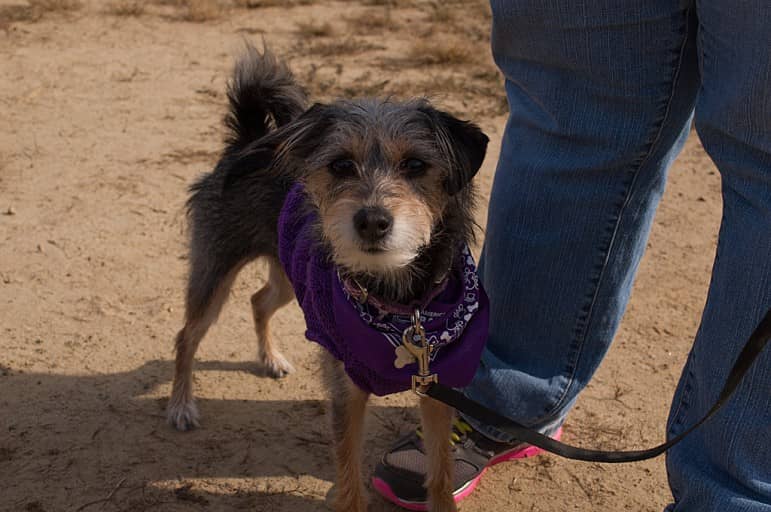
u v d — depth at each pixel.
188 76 2.41
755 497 0.86
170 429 1.16
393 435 1.16
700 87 0.90
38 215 1.58
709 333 0.89
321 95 2.20
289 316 1.39
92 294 1.38
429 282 0.95
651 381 1.24
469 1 3.45
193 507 1.05
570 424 1.17
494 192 1.04
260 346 1.27
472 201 1.02
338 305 0.94
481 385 1.05
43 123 2.02
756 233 0.85
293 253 1.03
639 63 0.92
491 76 2.43
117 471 1.09
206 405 1.20
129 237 1.52
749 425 0.86
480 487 1.09
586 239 1.00
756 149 0.84
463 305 0.94
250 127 1.20
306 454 1.13
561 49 0.95
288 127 1.03
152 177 1.75
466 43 2.77
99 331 1.31
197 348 1.25
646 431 1.16
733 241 0.87
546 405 1.05
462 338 0.94
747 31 0.82
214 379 1.25
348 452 1.02
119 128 2.00
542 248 1.01
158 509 1.05
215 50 2.68
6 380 1.21
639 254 1.03
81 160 1.82
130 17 3.04
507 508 1.06
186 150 1.88
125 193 1.67
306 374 1.26
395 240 0.93
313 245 1.00
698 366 0.90
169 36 2.82
